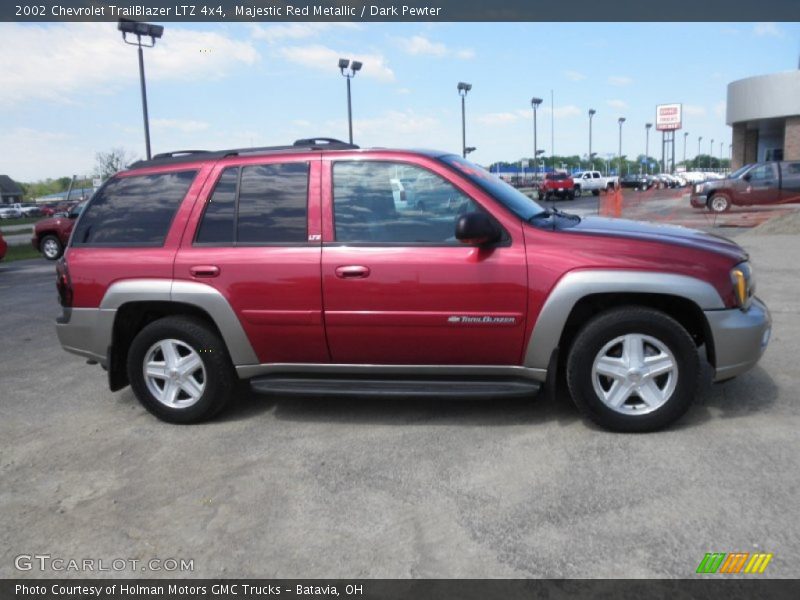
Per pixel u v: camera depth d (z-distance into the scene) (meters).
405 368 4.26
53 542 3.13
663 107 76.00
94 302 4.53
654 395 3.97
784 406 4.32
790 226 14.06
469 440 4.06
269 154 4.45
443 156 4.36
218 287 4.31
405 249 4.09
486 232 3.84
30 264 17.58
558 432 4.10
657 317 3.87
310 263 4.17
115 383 4.66
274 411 4.76
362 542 3.00
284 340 4.31
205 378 4.48
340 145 4.51
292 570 2.82
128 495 3.56
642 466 3.58
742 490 3.26
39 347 7.15
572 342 4.11
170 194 4.54
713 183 22.17
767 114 29.98
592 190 47.94
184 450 4.14
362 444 4.09
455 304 4.02
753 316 3.97
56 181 139.00
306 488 3.54
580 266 3.88
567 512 3.15
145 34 24.11
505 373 4.17
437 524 3.11
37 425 4.71
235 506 3.38
